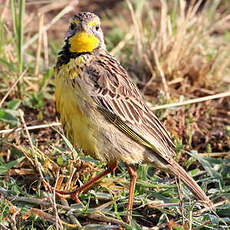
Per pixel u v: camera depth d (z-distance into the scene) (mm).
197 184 9602
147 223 9289
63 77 9195
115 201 9203
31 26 15055
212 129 12258
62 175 9539
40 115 11758
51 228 8516
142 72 13719
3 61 12250
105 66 9406
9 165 9719
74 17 9508
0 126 11195
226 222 9242
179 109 12156
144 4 17391
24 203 9164
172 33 13906
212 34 16281
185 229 8484
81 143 9312
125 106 9336
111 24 16656
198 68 13703
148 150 9438
